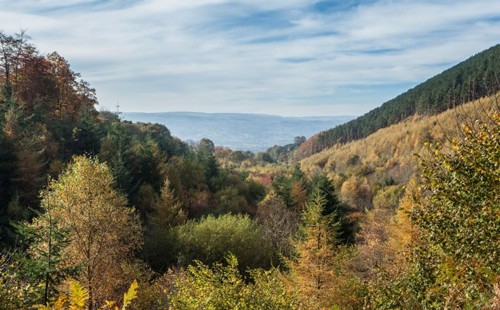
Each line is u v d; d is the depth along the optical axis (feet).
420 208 26.08
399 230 59.72
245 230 111.14
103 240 70.85
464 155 23.29
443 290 23.76
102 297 66.74
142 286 68.49
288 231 118.21
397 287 27.89
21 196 105.70
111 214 73.56
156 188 153.48
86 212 71.15
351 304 49.37
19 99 160.04
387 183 238.89
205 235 107.14
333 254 58.75
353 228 120.37
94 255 69.15
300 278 54.39
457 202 22.88
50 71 191.62
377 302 29.66
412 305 25.62
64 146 148.05
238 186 205.87
